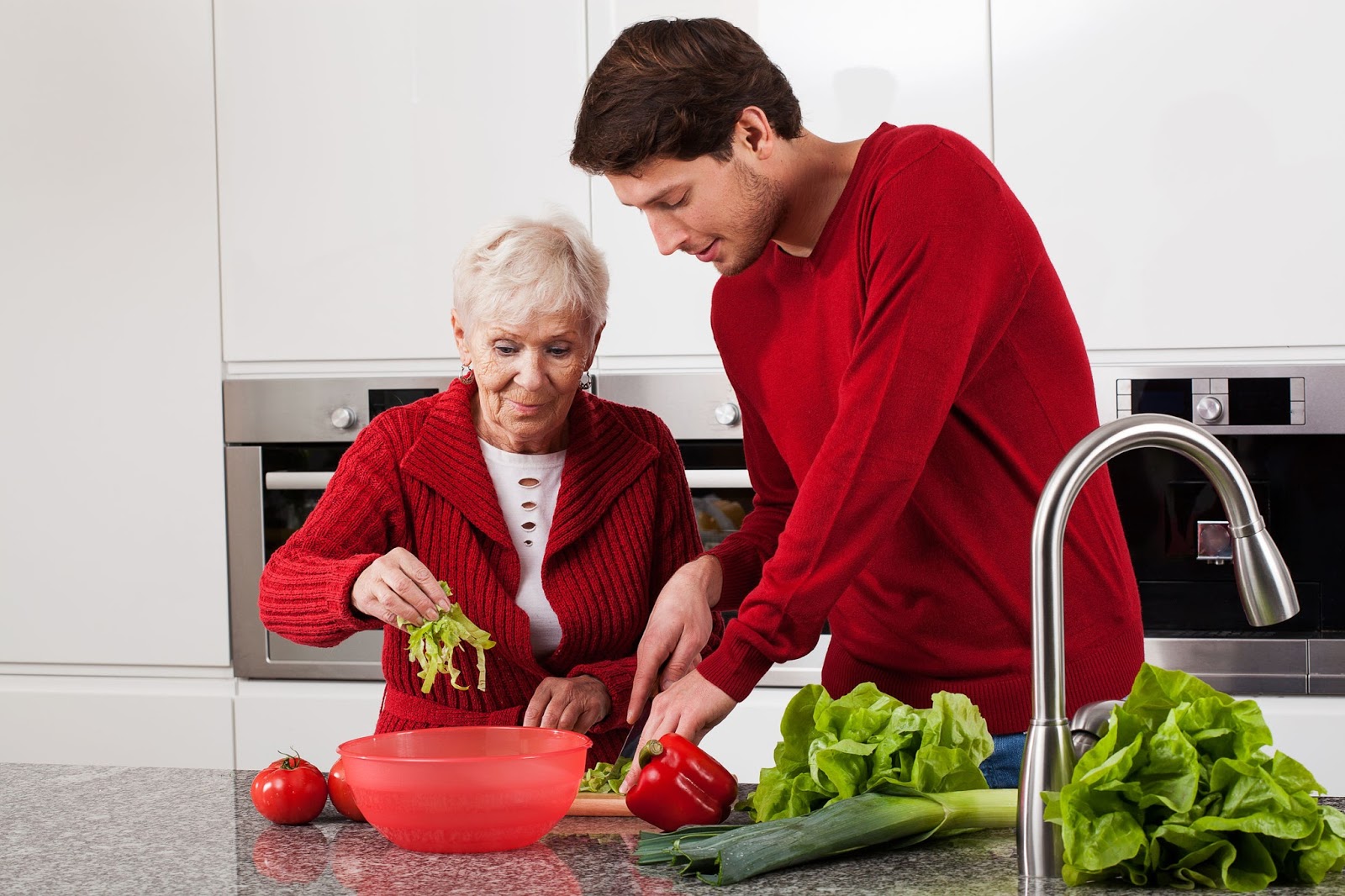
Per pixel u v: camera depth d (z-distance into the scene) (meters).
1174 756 0.97
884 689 1.42
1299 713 2.33
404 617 1.32
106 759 2.63
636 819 1.24
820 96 2.46
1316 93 2.34
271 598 1.43
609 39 2.51
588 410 1.63
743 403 1.58
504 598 1.55
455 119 2.55
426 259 2.56
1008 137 2.42
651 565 1.68
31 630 2.66
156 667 2.66
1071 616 1.34
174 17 2.60
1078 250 2.41
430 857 1.12
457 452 1.58
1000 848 1.09
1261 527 0.96
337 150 2.57
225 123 2.59
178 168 2.61
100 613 2.65
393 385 2.58
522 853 1.13
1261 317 2.37
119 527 2.64
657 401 2.52
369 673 2.58
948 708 1.14
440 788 1.09
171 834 1.22
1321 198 2.35
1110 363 2.43
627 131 1.23
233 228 2.60
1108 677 1.35
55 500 2.65
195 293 2.61
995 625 1.35
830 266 1.35
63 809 1.32
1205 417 2.39
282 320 2.60
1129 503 2.48
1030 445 1.33
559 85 2.53
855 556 1.18
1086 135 2.40
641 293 2.52
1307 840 0.96
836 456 1.18
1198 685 1.02
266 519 2.62
